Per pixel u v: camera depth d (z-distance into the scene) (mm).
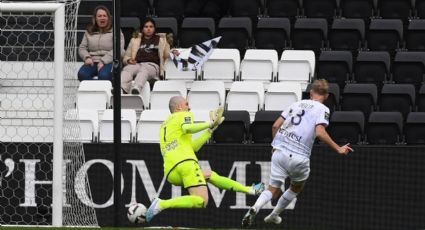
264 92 44500
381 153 35375
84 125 40188
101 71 43500
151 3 51125
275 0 50938
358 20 48969
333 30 48688
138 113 42438
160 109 42625
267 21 48375
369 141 41344
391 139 41281
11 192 35719
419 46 49250
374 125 41312
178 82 43156
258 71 44969
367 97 43688
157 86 43062
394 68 46844
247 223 30297
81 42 44562
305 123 29797
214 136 40125
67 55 36719
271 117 40125
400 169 35344
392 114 41562
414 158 35250
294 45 48281
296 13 50844
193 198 29594
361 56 46656
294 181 30531
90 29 44031
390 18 51281
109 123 40281
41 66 40500
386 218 35438
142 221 30016
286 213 35719
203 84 43406
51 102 39562
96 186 35375
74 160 35250
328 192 35562
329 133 41000
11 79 40219
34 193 35625
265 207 35781
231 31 47906
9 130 37688
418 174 35250
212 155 35688
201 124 29703
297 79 45094
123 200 35719
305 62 45000
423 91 44500
